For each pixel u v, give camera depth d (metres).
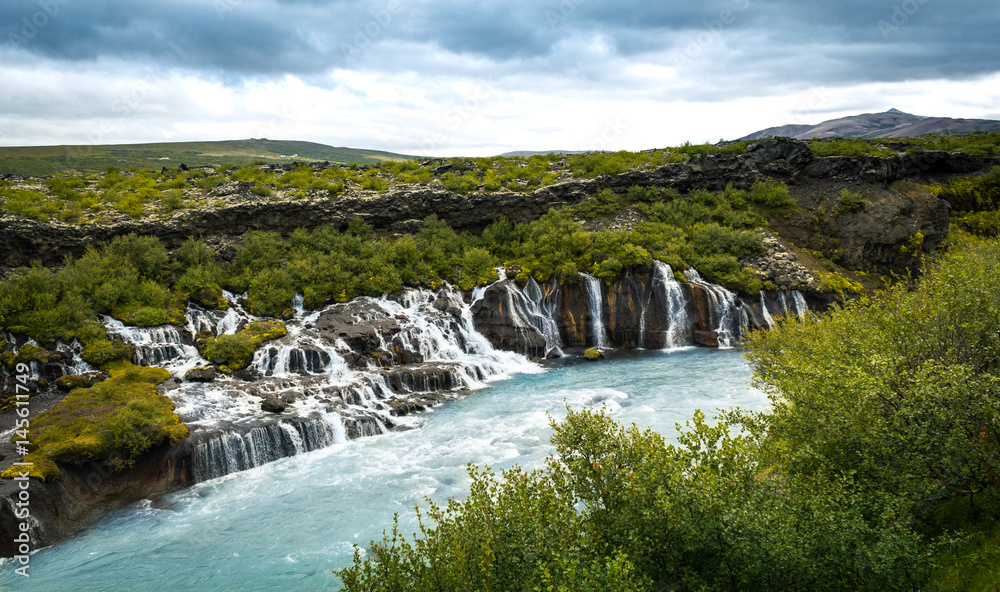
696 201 74.31
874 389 15.45
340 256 59.62
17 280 45.47
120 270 50.31
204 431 33.28
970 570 14.13
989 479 15.18
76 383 39.00
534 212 72.44
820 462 15.78
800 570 12.85
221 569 23.59
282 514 27.91
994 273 18.81
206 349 44.91
